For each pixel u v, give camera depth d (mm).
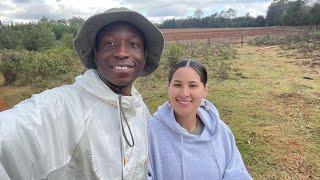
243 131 2250
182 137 737
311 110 2676
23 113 411
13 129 390
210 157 738
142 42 531
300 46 8047
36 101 434
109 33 498
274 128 2287
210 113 793
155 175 721
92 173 458
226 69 4508
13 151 386
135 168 515
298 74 4277
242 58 6230
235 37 14320
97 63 519
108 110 491
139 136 538
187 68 721
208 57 6434
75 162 449
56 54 5879
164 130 748
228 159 770
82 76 502
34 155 406
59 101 450
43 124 420
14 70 4945
